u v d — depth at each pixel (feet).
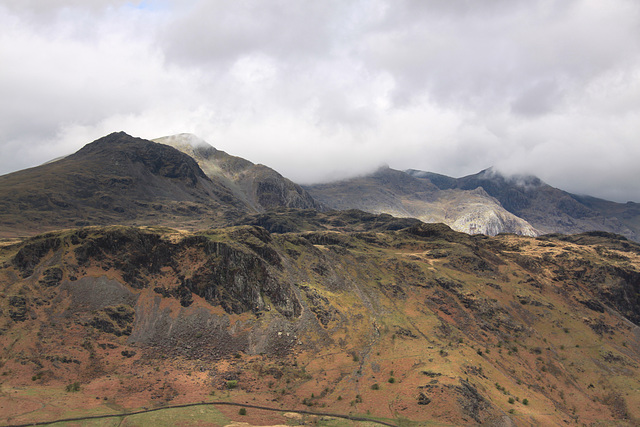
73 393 479.41
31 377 491.31
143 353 580.71
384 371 613.52
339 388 567.18
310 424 474.08
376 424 482.28
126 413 454.81
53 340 550.36
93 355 550.36
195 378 547.90
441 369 595.47
